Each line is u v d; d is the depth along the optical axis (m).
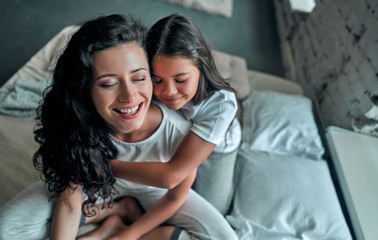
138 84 0.76
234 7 3.17
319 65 2.03
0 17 2.40
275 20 3.15
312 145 1.52
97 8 2.69
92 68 0.72
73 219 1.03
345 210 1.38
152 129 0.95
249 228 1.23
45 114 0.90
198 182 1.28
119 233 1.10
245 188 1.36
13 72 2.09
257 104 1.68
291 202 1.27
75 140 0.89
